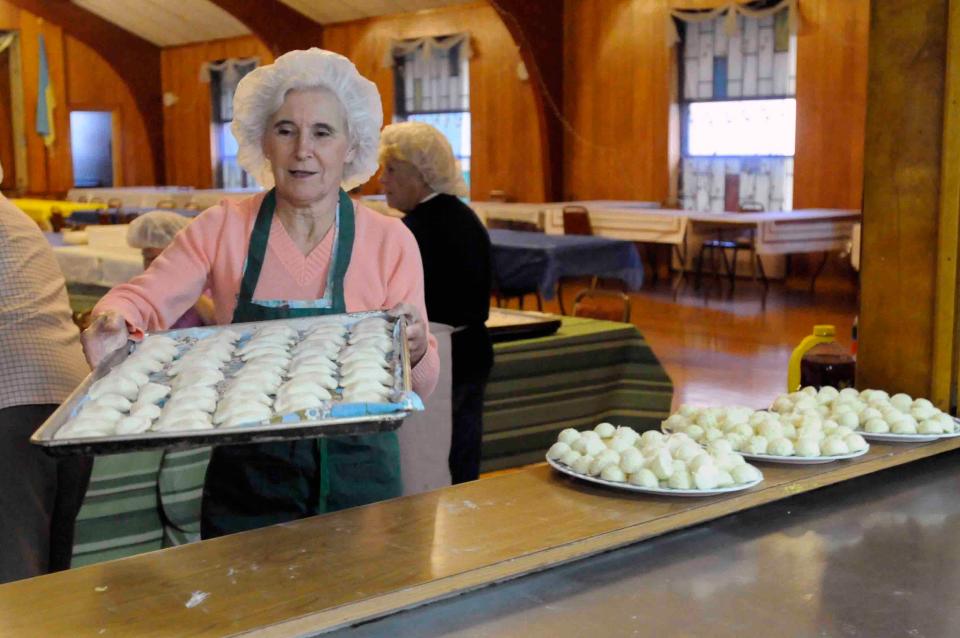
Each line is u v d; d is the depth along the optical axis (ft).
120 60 53.36
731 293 31.27
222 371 5.60
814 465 5.69
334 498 6.11
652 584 4.51
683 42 34.81
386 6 42.68
